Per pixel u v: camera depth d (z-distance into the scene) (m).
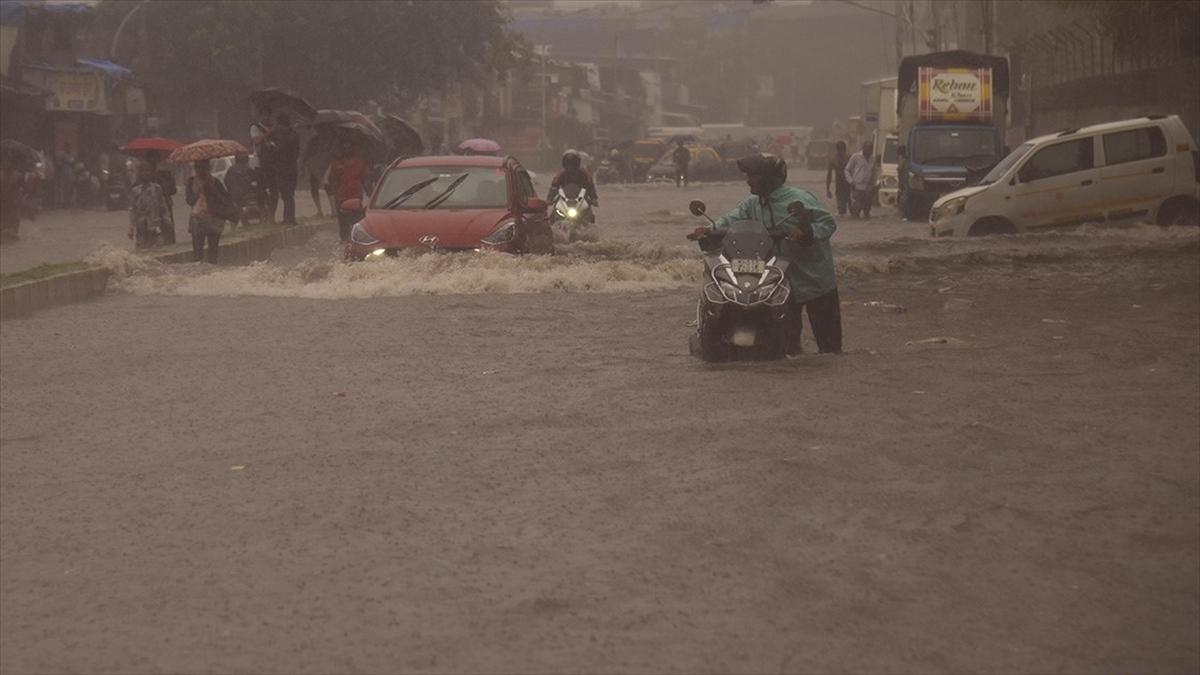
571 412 11.88
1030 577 7.32
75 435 11.84
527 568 7.56
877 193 58.16
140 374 14.97
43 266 24.17
